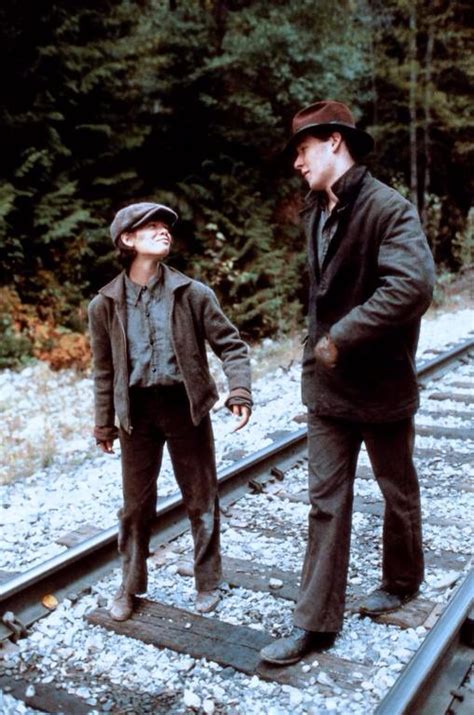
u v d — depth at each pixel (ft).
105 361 10.11
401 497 9.91
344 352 8.54
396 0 54.44
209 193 38.60
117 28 35.32
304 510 14.57
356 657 9.40
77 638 10.12
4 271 32.94
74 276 33.91
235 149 41.29
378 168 57.36
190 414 10.15
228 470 15.11
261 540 13.17
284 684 8.92
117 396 9.89
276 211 42.75
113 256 34.88
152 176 38.99
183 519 13.74
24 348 30.89
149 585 11.52
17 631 10.07
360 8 55.77
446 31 54.65
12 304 31.76
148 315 9.72
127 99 37.01
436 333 34.71
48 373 28.94
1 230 31.27
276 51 38.70
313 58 39.99
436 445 18.60
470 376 25.86
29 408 24.47
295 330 39.47
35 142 33.01
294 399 23.45
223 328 9.98
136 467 10.26
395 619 10.13
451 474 16.53
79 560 11.55
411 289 8.12
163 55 38.11
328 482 9.36
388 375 9.14
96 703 8.71
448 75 56.44
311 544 9.47
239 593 11.20
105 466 18.13
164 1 40.14
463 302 46.57
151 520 10.60
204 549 10.67
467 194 60.95
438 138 58.03
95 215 35.40
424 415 21.18
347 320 8.41
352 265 8.85
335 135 8.87
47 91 32.78
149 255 9.58
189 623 10.32
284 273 40.22
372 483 16.05
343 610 9.47
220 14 40.68
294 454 17.49
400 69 54.19
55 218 33.58
